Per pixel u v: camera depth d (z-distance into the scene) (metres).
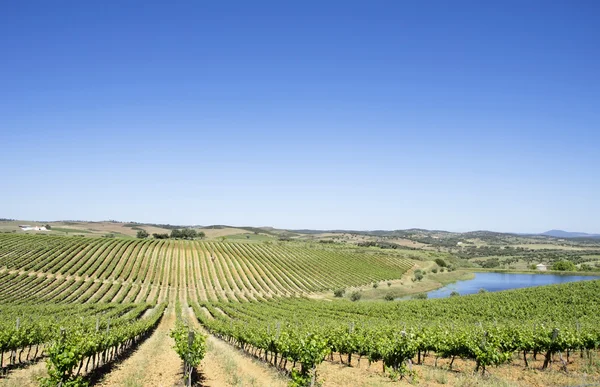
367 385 16.39
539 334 22.17
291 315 56.41
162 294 83.62
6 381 16.09
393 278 114.12
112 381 17.28
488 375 18.39
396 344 18.66
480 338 20.47
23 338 21.91
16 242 105.88
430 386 16.27
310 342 16.69
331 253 138.75
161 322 53.03
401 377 17.83
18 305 61.16
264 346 23.86
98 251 108.50
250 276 103.38
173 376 18.73
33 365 21.02
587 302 52.09
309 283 101.44
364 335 26.88
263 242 159.88
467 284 117.69
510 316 49.03
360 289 99.31
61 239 115.81
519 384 16.48
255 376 19.52
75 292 75.69
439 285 113.06
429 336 23.67
